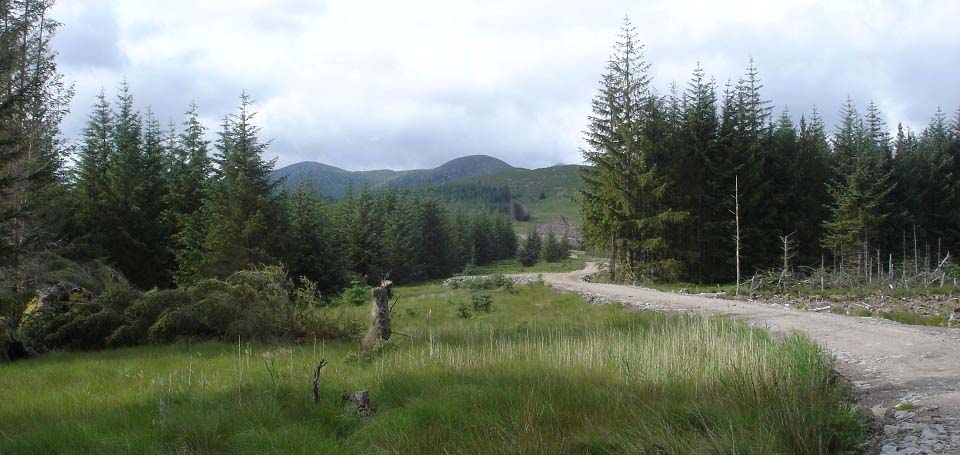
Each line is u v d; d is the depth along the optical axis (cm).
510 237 11238
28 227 2038
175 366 1024
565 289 2898
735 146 3816
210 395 718
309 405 671
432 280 6341
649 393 663
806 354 695
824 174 4591
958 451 455
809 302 2072
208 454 545
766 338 972
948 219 4816
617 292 2638
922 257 4441
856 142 4781
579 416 605
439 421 598
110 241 3005
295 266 3050
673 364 764
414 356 953
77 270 2139
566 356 896
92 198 3023
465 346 1129
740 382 645
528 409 605
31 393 821
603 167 3703
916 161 4869
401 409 648
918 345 1037
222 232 2764
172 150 3925
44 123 2384
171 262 3297
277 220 2958
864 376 813
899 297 2244
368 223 5291
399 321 1758
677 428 545
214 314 1423
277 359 1063
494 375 773
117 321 1439
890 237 4616
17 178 1730
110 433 580
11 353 1305
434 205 7012
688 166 3819
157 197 3331
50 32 2342
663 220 3494
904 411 587
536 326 1440
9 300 1522
